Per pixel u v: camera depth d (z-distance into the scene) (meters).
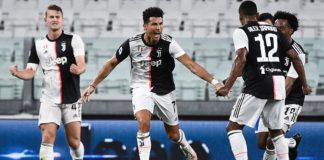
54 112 23.81
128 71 38.22
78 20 39.31
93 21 39.31
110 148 34.09
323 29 39.00
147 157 23.14
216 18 39.38
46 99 23.91
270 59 22.30
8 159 34.06
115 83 37.94
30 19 39.09
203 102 35.78
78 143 24.48
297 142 27.30
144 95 23.58
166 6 39.56
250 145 33.88
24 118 34.88
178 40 39.16
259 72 22.19
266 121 23.11
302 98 27.03
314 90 38.16
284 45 22.66
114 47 39.03
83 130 34.16
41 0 39.41
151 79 23.80
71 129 24.22
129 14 39.47
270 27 22.70
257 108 22.33
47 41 23.89
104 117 35.84
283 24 25.36
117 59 23.80
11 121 34.34
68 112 24.09
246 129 34.00
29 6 39.34
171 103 24.20
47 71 23.84
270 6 39.50
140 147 23.23
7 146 34.16
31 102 36.16
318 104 36.00
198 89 37.88
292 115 26.77
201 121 34.41
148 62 23.59
